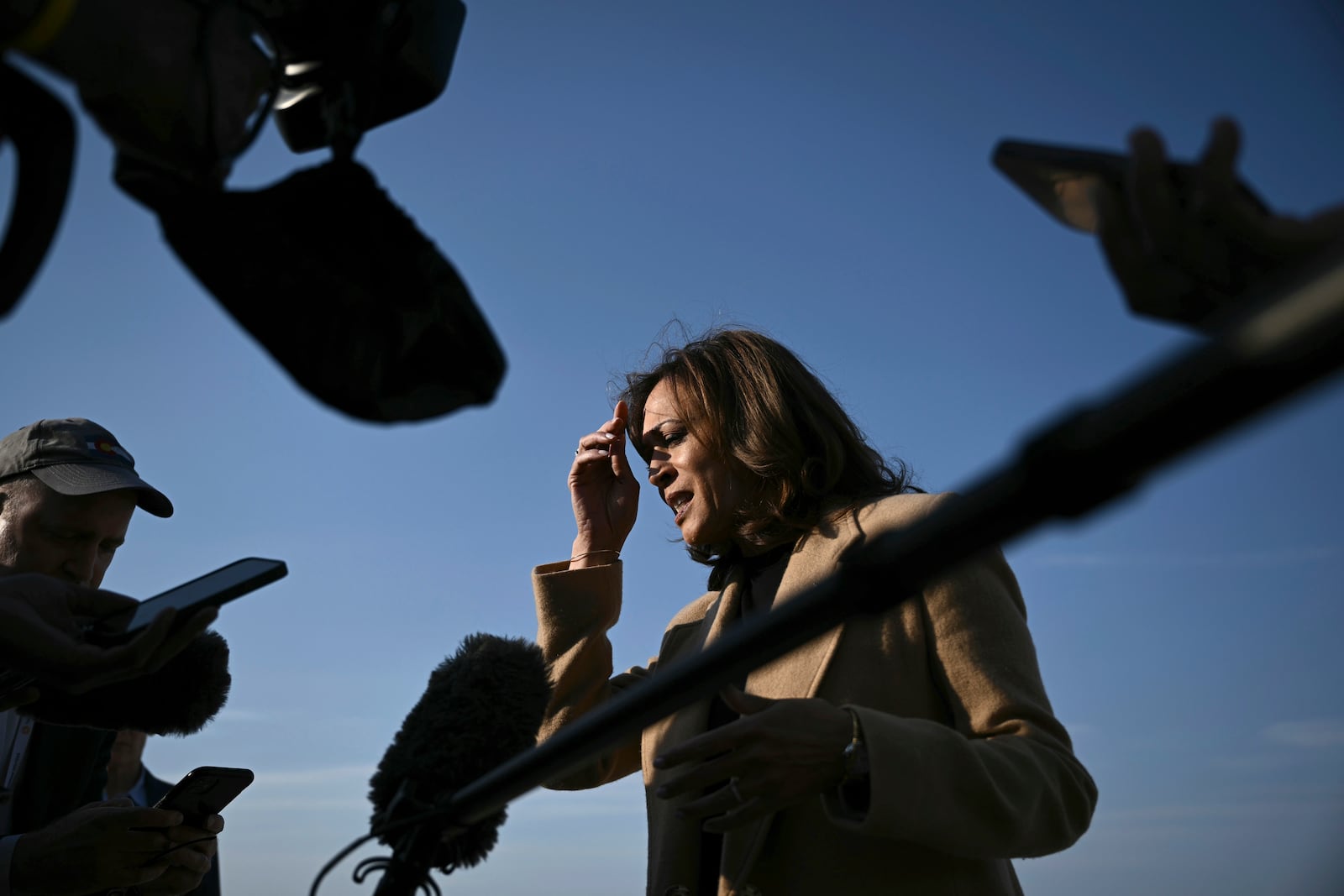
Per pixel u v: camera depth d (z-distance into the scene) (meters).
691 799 2.07
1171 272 0.78
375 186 1.11
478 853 1.53
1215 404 0.48
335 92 1.17
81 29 0.92
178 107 1.00
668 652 2.52
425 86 1.26
